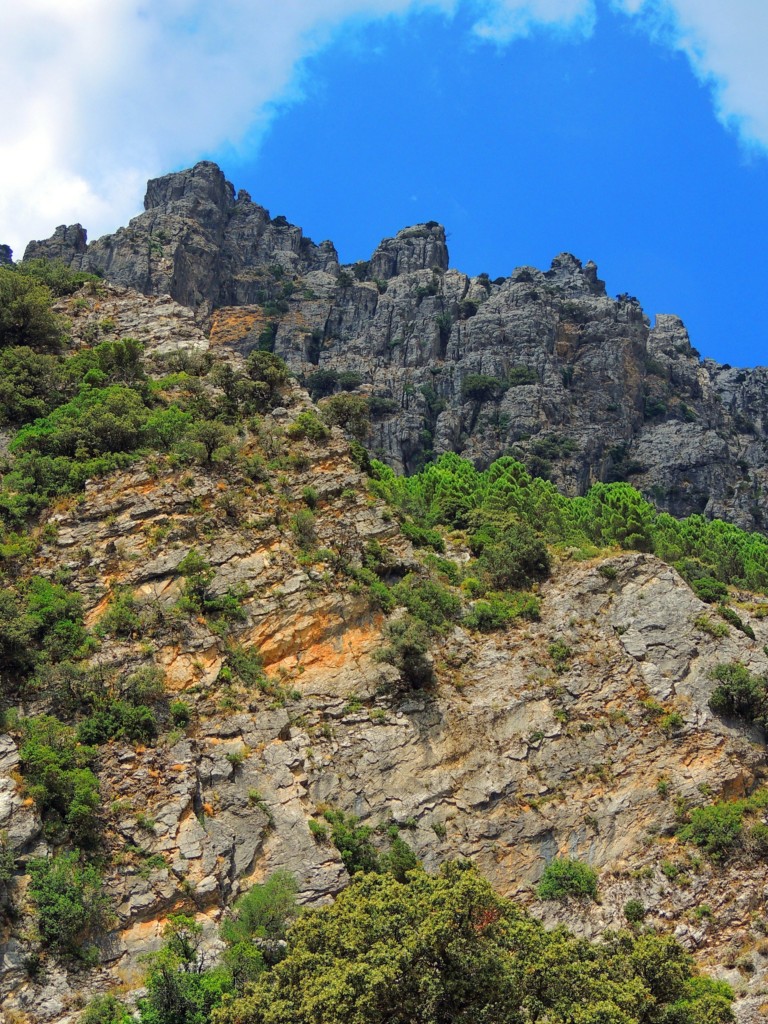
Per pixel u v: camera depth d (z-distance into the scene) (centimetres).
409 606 7412
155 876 5622
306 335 18100
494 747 6838
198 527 7388
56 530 7338
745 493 17238
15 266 11569
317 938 4628
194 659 6669
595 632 7562
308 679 6894
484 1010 4309
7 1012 4978
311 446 8356
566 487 16138
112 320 10300
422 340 18138
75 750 5984
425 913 4500
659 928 6219
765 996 5925
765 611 8250
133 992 5144
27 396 8750
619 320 18875
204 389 9038
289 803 6166
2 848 5372
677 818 6675
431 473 11112
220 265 19050
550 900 6300
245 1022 4422
